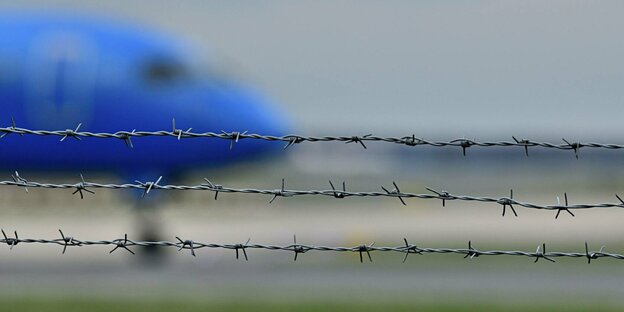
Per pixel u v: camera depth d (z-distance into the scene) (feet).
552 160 541.34
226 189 98.17
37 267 239.71
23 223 364.79
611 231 369.50
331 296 197.06
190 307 181.98
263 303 187.83
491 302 192.65
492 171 540.52
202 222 394.73
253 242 349.00
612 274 229.04
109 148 268.00
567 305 190.49
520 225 393.70
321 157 504.84
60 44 266.98
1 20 272.10
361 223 405.18
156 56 271.28
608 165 540.11
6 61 264.11
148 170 271.28
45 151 266.36
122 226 366.43
